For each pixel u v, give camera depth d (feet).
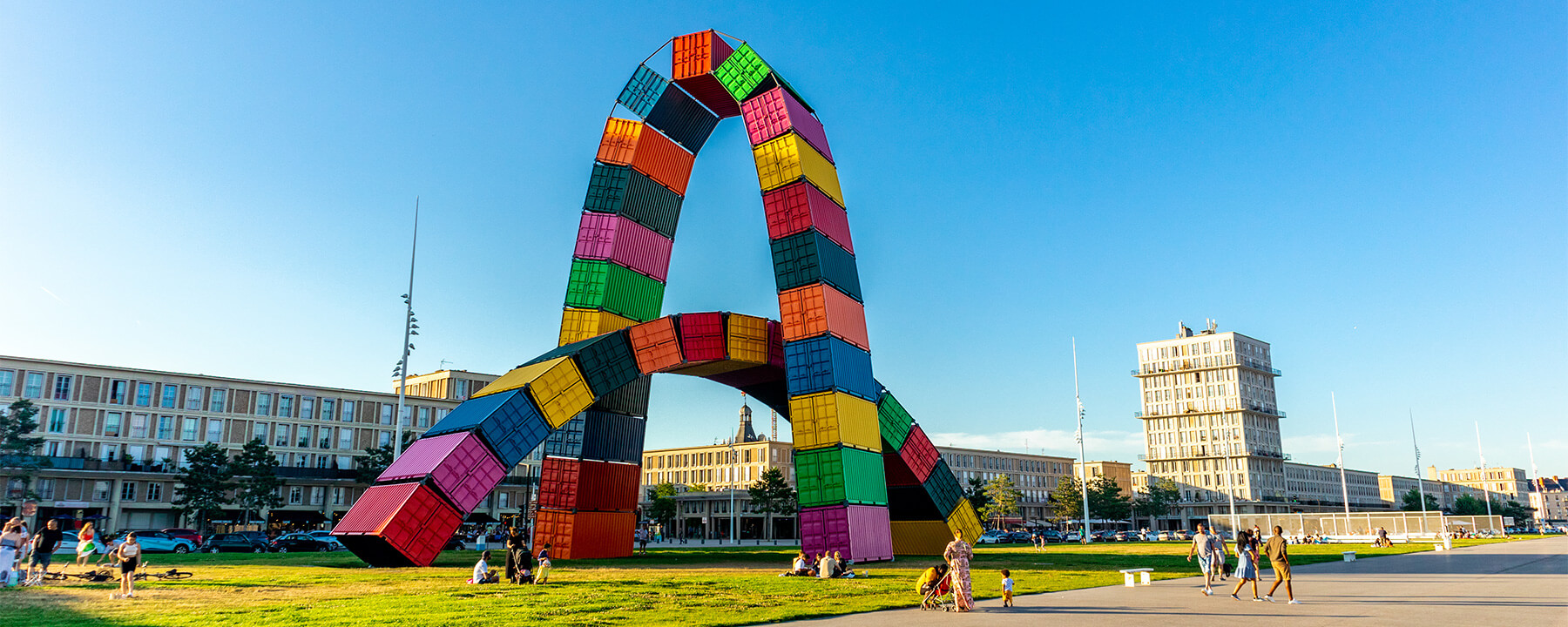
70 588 79.82
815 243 138.31
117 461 293.43
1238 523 337.93
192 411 313.32
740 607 70.08
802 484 131.95
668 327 144.05
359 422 351.87
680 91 159.63
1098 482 472.03
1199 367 550.77
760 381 166.71
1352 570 122.83
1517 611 66.95
